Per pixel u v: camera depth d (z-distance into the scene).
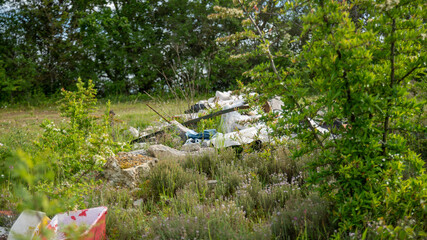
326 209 3.29
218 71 26.47
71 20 28.38
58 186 3.57
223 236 2.95
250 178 4.68
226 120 8.73
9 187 4.33
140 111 15.54
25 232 2.56
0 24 27.45
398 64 2.93
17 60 25.81
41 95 25.98
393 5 2.68
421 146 4.80
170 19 29.25
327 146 3.24
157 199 4.61
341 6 3.02
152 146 6.35
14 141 7.36
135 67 29.31
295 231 3.05
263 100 3.74
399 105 2.90
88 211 3.17
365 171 2.86
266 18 16.34
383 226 2.52
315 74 3.31
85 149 4.77
